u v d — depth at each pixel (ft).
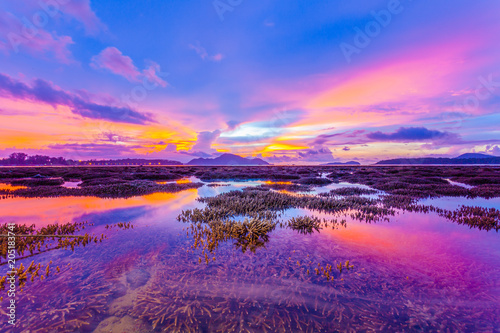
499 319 13.80
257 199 51.21
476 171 157.07
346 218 37.60
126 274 18.94
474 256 22.39
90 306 14.79
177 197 59.47
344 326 13.21
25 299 15.40
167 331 12.71
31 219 36.40
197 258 22.04
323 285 17.38
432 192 66.39
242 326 13.12
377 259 21.84
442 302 15.40
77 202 51.39
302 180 106.83
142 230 30.63
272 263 21.01
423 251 23.70
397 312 14.42
